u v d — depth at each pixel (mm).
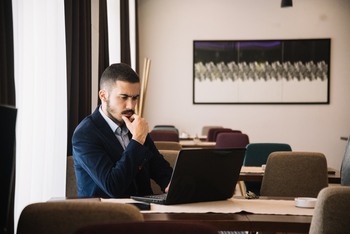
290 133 9375
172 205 1961
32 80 3246
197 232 951
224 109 9461
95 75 5562
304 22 9344
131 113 2336
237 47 9398
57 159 3809
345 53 9312
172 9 9492
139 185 2453
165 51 9516
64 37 3875
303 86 9336
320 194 1489
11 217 2414
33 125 3305
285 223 1672
